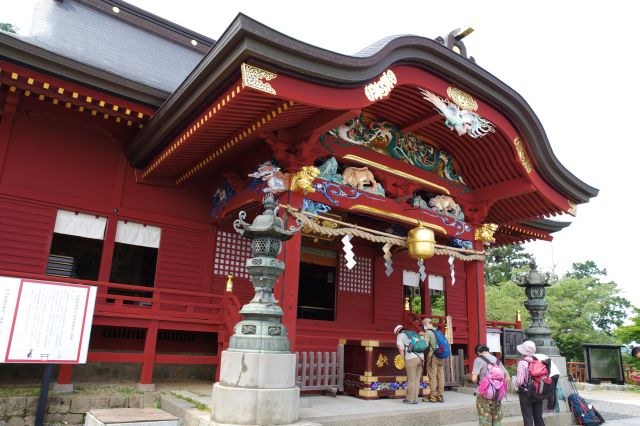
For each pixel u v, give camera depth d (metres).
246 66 6.57
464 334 14.80
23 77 8.62
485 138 11.40
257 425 5.59
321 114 8.21
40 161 10.05
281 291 8.60
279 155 8.82
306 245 14.41
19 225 9.59
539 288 11.67
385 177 10.80
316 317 14.80
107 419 4.98
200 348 12.09
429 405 8.92
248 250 12.58
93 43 13.84
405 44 8.51
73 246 12.58
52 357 7.05
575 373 20.72
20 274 7.72
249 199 9.87
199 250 11.77
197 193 11.95
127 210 10.88
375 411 7.88
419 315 14.66
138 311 8.98
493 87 10.12
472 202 12.71
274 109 7.58
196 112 8.14
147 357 8.92
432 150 12.01
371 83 8.11
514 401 10.23
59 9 14.45
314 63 7.06
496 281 43.94
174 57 16.48
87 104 9.48
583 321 32.34
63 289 7.31
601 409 13.31
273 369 5.88
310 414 7.30
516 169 11.59
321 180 9.56
